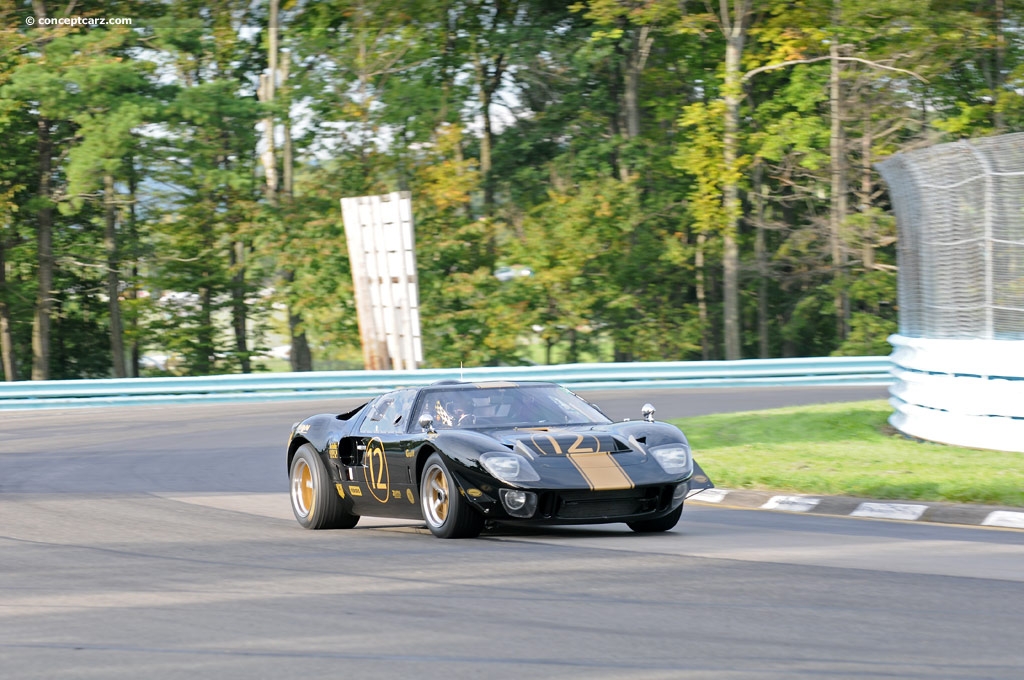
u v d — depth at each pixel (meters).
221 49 95.44
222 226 90.50
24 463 35.25
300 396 57.12
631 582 14.94
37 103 83.00
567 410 21.06
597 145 96.19
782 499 24.42
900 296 36.44
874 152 84.44
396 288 61.38
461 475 18.64
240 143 86.06
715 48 93.62
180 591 15.09
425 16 89.62
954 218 31.86
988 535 19.34
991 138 30.59
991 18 87.44
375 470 20.78
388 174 90.12
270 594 14.70
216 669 10.81
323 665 10.88
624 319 97.06
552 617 12.88
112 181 84.88
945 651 10.95
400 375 58.50
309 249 86.06
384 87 91.06
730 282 84.88
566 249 87.81
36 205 87.62
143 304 102.31
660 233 94.44
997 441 30.19
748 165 83.88
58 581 16.19
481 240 91.62
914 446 31.75
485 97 101.62
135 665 11.06
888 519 22.11
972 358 30.73
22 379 109.00
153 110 79.06
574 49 94.19
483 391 21.20
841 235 84.38
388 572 16.20
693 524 21.39
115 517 23.95
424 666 10.74
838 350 86.81
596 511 18.25
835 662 10.62
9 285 95.81
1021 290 29.97
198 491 28.64
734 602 13.50
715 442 35.03
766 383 62.41
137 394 54.78
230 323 104.12
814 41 83.12
